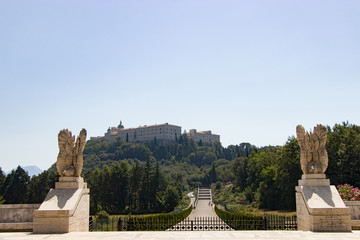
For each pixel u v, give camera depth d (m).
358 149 47.56
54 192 19.11
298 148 57.91
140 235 17.20
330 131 55.56
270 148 96.31
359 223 19.11
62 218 17.66
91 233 17.66
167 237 16.47
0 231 19.03
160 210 97.88
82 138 20.58
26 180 92.31
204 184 192.25
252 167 97.00
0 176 90.19
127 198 102.88
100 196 96.12
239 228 26.45
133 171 105.50
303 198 19.08
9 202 87.38
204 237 16.36
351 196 25.80
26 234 17.34
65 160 20.03
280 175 62.22
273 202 69.19
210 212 78.31
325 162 19.98
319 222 17.59
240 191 115.50
